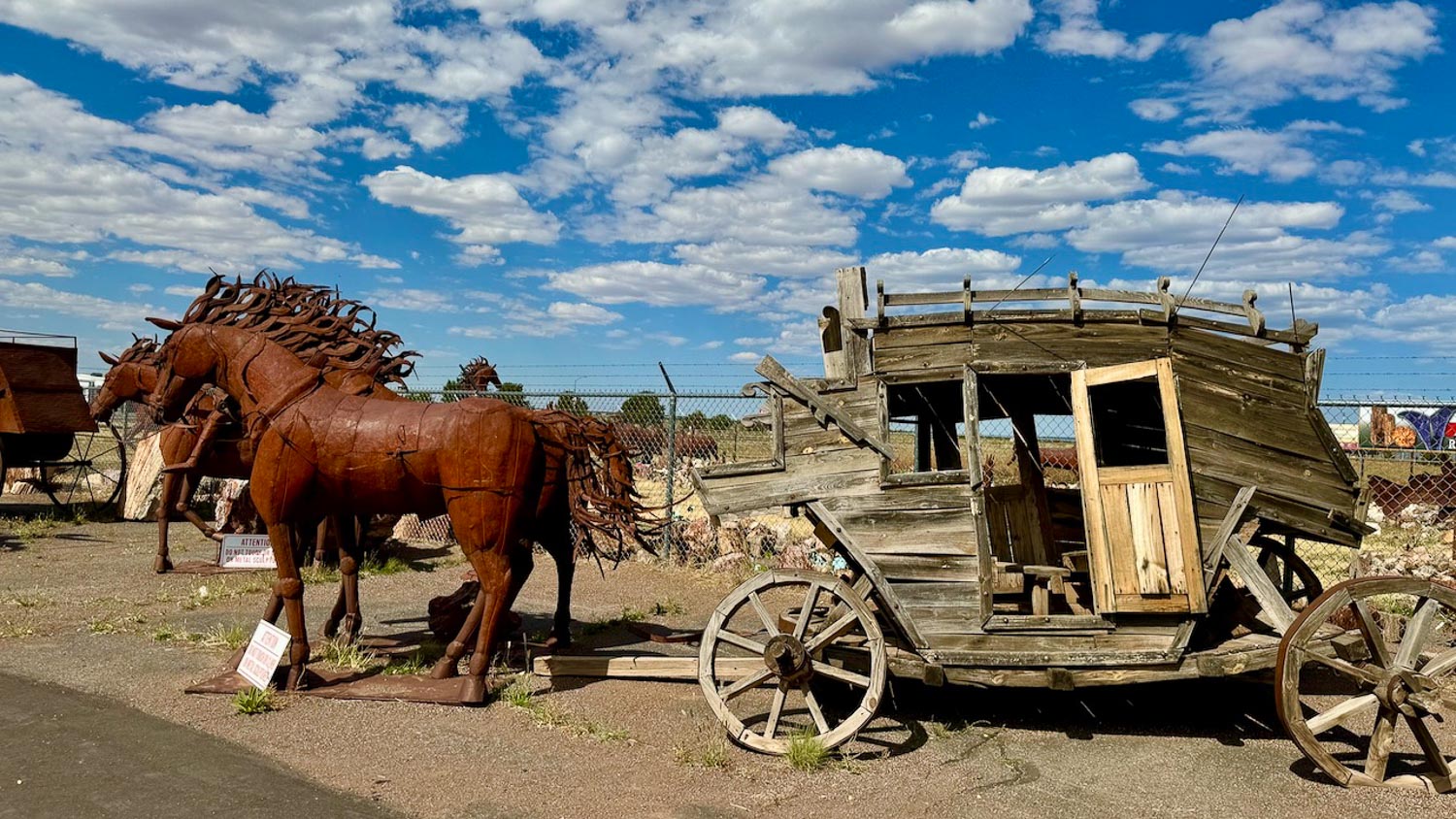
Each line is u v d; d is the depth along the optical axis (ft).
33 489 60.75
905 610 18.48
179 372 22.41
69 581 33.40
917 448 25.77
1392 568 32.91
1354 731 19.20
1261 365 18.88
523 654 24.40
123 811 14.07
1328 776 16.78
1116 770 17.08
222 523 40.27
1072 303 18.72
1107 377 18.34
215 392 31.76
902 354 19.30
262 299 23.02
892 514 18.69
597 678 22.54
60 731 17.63
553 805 15.01
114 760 16.24
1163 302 18.43
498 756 17.22
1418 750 18.11
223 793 14.96
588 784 15.97
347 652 23.36
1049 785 16.28
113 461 75.97
